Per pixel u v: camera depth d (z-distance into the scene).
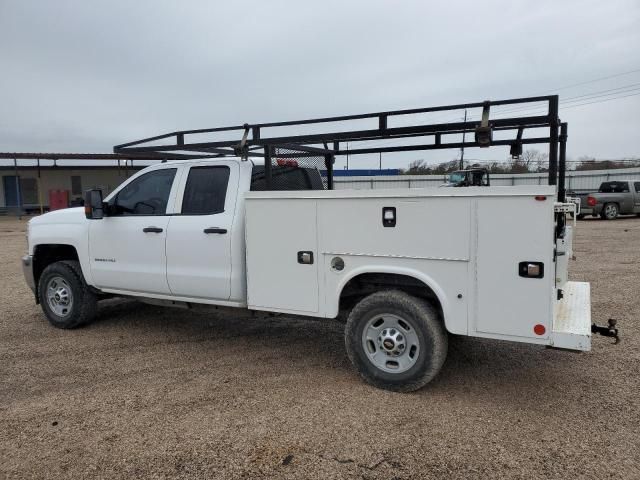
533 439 3.39
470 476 2.99
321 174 6.19
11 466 3.18
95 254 5.88
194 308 5.43
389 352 4.17
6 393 4.29
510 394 4.12
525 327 3.65
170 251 5.26
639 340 5.40
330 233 4.30
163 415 3.83
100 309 7.29
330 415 3.78
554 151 3.98
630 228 17.64
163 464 3.17
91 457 3.26
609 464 3.09
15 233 20.48
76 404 4.05
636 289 7.81
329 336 5.86
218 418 3.76
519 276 3.62
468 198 3.73
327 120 4.66
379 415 3.77
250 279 4.73
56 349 5.46
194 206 5.24
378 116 4.49
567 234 4.63
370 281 4.30
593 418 3.68
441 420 3.68
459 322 3.86
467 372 4.61
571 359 4.89
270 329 6.19
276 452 3.28
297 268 4.48
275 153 5.25
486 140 4.05
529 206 3.55
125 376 4.64
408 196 3.94
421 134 4.38
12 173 33.84
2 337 5.92
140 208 5.65
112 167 33.31
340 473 3.04
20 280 9.70
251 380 4.51
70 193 34.69
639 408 3.83
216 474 3.05
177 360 5.08
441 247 3.86
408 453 3.24
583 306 4.31
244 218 4.84
